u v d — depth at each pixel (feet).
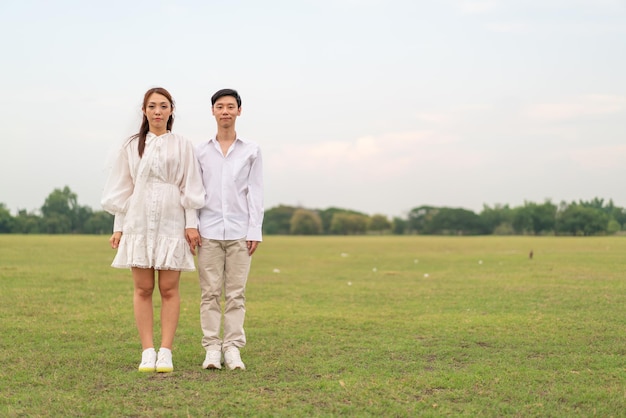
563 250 104.37
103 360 22.00
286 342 25.59
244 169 21.31
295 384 19.07
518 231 316.81
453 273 61.67
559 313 33.96
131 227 20.54
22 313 32.86
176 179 20.83
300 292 45.11
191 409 16.58
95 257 80.59
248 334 27.40
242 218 21.35
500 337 26.89
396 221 357.41
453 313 34.14
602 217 289.33
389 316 32.96
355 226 355.36
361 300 40.32
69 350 23.72
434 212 352.49
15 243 119.14
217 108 21.18
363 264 76.95
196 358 22.27
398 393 18.25
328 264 77.10
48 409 16.58
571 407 17.26
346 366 21.47
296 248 123.54
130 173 21.04
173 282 21.08
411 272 63.87
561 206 296.71
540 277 55.21
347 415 16.40
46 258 77.82
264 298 41.52
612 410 16.97
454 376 20.13
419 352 23.89
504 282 51.47
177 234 20.72
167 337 20.84
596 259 79.25
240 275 21.40
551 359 22.81
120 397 17.61
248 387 18.67
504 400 17.84
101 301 38.24
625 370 21.26
